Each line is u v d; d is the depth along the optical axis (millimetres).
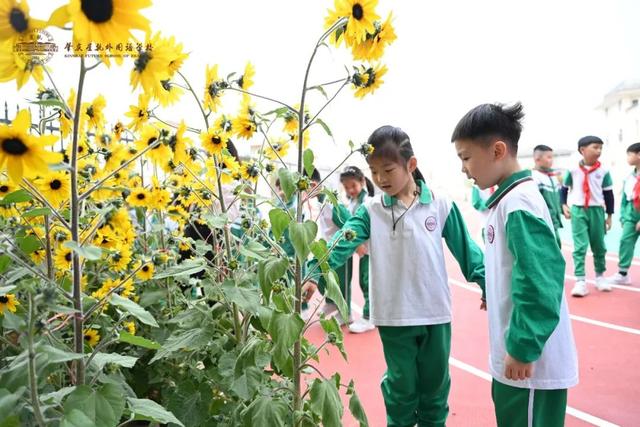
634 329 3324
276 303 1223
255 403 1152
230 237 1546
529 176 1380
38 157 684
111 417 787
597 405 2229
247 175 1396
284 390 1359
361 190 3986
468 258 1832
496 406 1409
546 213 1322
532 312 1207
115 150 1291
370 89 1167
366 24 1021
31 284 758
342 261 1709
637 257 6160
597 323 3488
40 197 857
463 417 2152
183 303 1707
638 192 4391
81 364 885
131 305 938
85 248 759
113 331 948
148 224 1853
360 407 1261
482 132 1385
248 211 1527
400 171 1686
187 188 1521
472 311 4062
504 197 1363
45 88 965
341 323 3760
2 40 638
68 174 1024
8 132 661
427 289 1734
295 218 1239
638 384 2438
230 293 1221
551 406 1312
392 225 1778
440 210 1836
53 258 1185
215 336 1485
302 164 1199
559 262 1263
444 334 1781
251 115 1298
